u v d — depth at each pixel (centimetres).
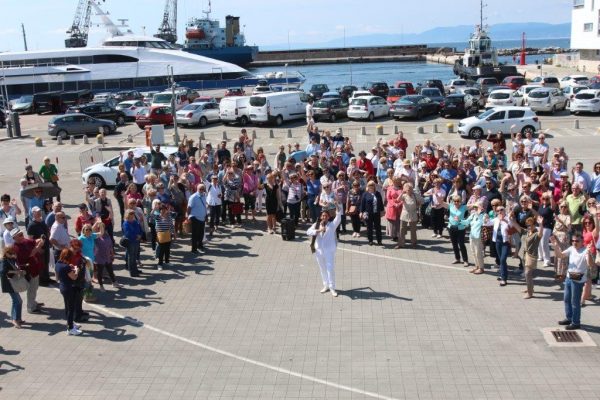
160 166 2041
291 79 7638
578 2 7956
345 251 1614
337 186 1736
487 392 925
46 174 1923
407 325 1159
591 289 1293
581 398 902
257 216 1975
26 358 1076
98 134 4084
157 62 6888
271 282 1404
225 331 1162
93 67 6738
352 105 4328
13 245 1210
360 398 920
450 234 1480
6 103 5712
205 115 4381
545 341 1080
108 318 1233
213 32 11188
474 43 7925
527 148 2200
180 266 1525
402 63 15300
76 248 1173
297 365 1026
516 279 1380
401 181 1641
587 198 1516
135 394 952
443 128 3847
